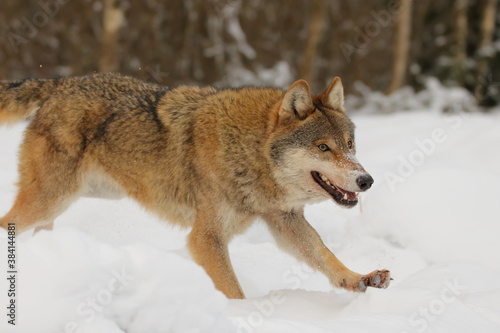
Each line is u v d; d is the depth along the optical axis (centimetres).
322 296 816
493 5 4888
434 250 1006
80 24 4144
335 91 942
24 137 991
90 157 976
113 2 3206
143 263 507
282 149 886
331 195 880
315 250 915
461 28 4847
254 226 1230
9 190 1270
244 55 4444
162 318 489
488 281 803
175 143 941
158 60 4247
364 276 848
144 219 1174
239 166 898
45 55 4091
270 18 4603
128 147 964
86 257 499
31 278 494
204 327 494
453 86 4559
